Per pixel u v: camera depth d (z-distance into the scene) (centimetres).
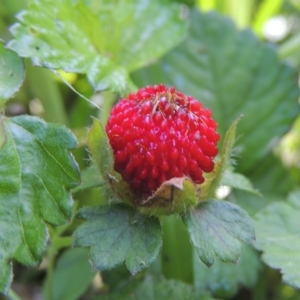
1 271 7
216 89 12
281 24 16
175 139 7
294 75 12
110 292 8
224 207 7
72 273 9
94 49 9
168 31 10
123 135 7
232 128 7
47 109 11
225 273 9
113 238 7
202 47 12
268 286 10
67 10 9
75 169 7
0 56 8
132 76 12
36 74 11
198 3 14
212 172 7
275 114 11
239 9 14
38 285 10
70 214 7
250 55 12
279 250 8
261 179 11
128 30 10
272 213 9
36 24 8
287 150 13
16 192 7
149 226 7
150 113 7
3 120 7
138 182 7
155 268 9
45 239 7
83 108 12
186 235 8
